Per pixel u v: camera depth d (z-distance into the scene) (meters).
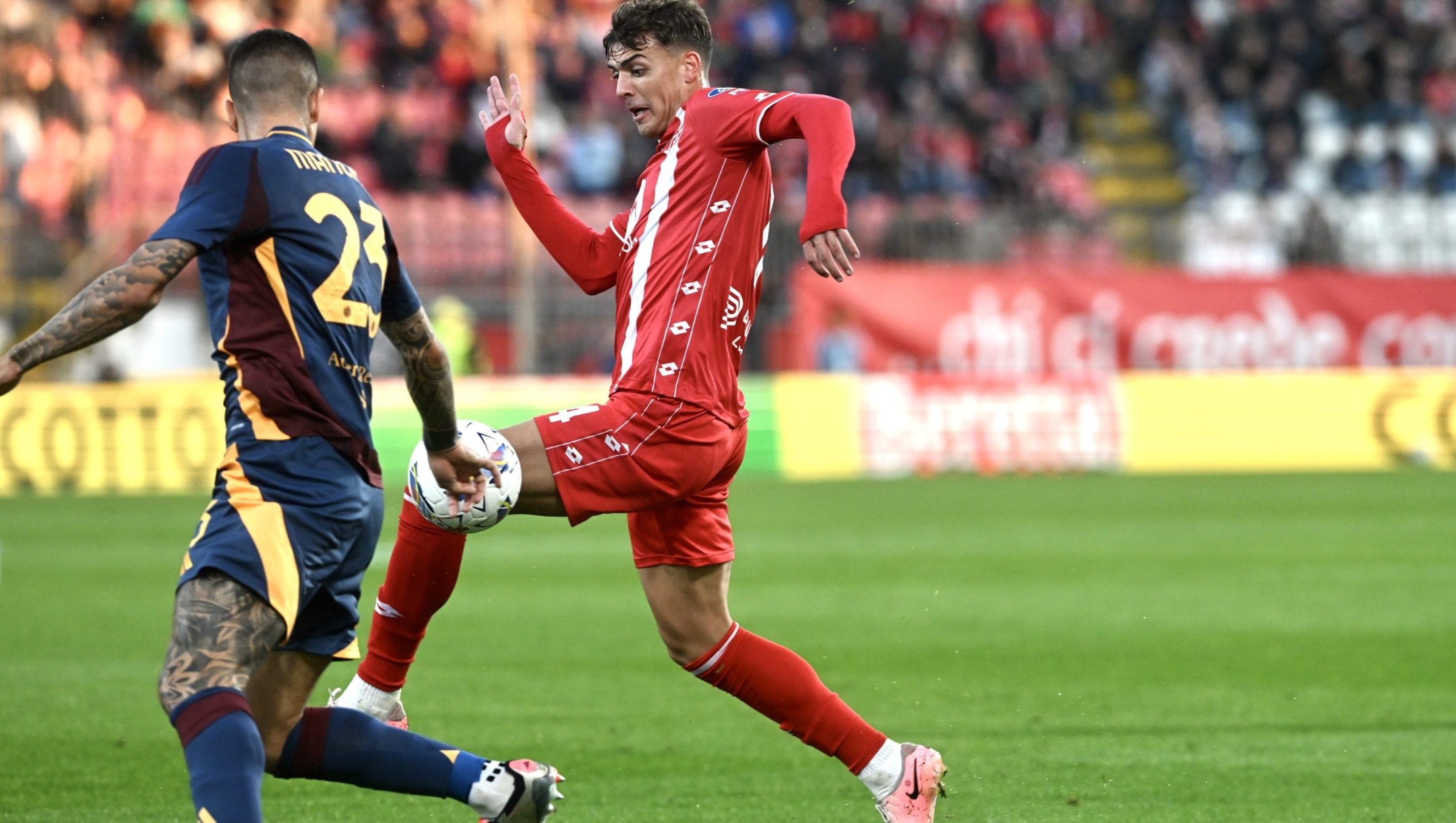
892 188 82.75
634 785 16.62
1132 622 28.66
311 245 11.36
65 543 41.06
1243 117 96.00
